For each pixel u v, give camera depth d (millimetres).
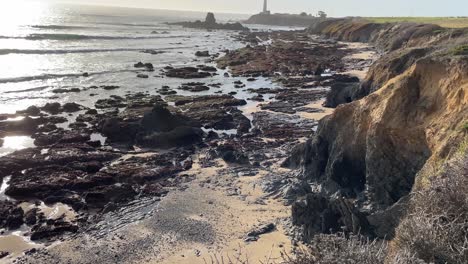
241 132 37562
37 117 39156
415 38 70812
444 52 22562
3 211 22609
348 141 24000
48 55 75312
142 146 33719
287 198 23781
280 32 164250
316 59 81125
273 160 30188
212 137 36062
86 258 18750
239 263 17516
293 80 61219
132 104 44375
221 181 26672
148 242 19844
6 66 62844
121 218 22312
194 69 68562
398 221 15820
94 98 48062
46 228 21234
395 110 21297
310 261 10430
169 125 36094
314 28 155000
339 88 46219
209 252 18766
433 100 20531
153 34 135500
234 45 115938
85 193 25000
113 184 26703
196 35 146250
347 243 10367
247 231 20328
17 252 19391
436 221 11250
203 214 22312
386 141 21031
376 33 107375
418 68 21766
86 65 68812
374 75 41688
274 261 17547
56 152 30859
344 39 123125
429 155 19219
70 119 39875
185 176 27656
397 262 9672
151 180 27250
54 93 49344
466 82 19172
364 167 23188
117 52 87250
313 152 26250
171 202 23828
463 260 9945
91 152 31609
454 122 18156
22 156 29797
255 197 24219
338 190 23484
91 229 21312
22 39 92250
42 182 26047
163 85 57062
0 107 42812
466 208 11211
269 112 44188
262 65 74375
